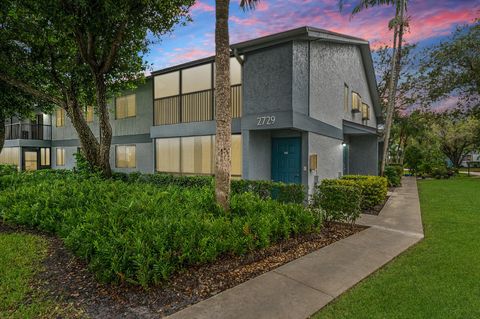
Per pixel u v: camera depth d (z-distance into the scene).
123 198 6.11
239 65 10.15
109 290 3.52
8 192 7.00
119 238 3.74
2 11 7.46
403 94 25.03
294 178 10.06
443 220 7.56
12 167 13.47
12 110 12.07
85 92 11.31
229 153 5.59
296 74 8.88
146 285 3.42
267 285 3.76
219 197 5.54
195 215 4.89
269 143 10.53
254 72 9.48
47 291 3.50
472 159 49.88
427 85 23.92
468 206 9.69
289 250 5.07
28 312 3.06
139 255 3.46
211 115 10.93
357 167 16.23
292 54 8.73
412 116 25.67
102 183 7.78
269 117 8.96
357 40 12.84
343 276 4.07
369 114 17.64
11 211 6.08
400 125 26.69
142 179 11.21
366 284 3.87
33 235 5.47
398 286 3.80
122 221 4.49
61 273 3.97
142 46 10.06
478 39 21.25
